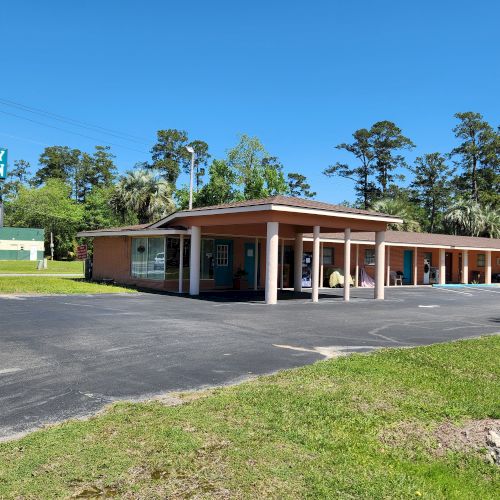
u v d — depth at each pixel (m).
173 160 73.94
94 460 4.29
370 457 4.63
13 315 12.70
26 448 4.53
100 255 26.53
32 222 71.56
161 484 3.93
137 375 7.20
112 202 47.03
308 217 18.47
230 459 4.39
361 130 66.69
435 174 68.00
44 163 93.06
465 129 66.88
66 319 12.21
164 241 21.91
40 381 6.79
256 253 24.41
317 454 4.61
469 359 8.66
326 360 8.30
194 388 6.62
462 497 4.03
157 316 13.20
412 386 6.82
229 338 10.27
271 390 6.39
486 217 52.88
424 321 14.05
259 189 45.72
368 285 29.34
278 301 18.58
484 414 5.81
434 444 4.99
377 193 68.62
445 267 35.44
